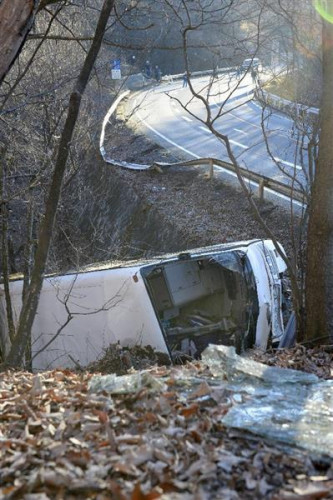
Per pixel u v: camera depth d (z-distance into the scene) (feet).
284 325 36.83
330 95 25.40
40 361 33.86
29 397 15.34
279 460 11.98
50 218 27.61
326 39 25.54
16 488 10.58
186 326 35.37
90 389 15.52
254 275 34.19
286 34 36.19
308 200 32.60
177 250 58.34
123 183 76.74
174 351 32.81
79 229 73.92
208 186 70.33
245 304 34.01
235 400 14.65
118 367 30.37
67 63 51.01
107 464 11.32
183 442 12.17
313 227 26.40
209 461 11.39
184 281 35.70
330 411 14.12
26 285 36.24
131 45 36.78
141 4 38.32
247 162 75.46
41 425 13.42
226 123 101.50
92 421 13.39
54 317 33.76
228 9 31.78
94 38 26.99
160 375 16.96
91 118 54.19
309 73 37.29
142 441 12.14
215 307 35.58
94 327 33.17
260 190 59.52
